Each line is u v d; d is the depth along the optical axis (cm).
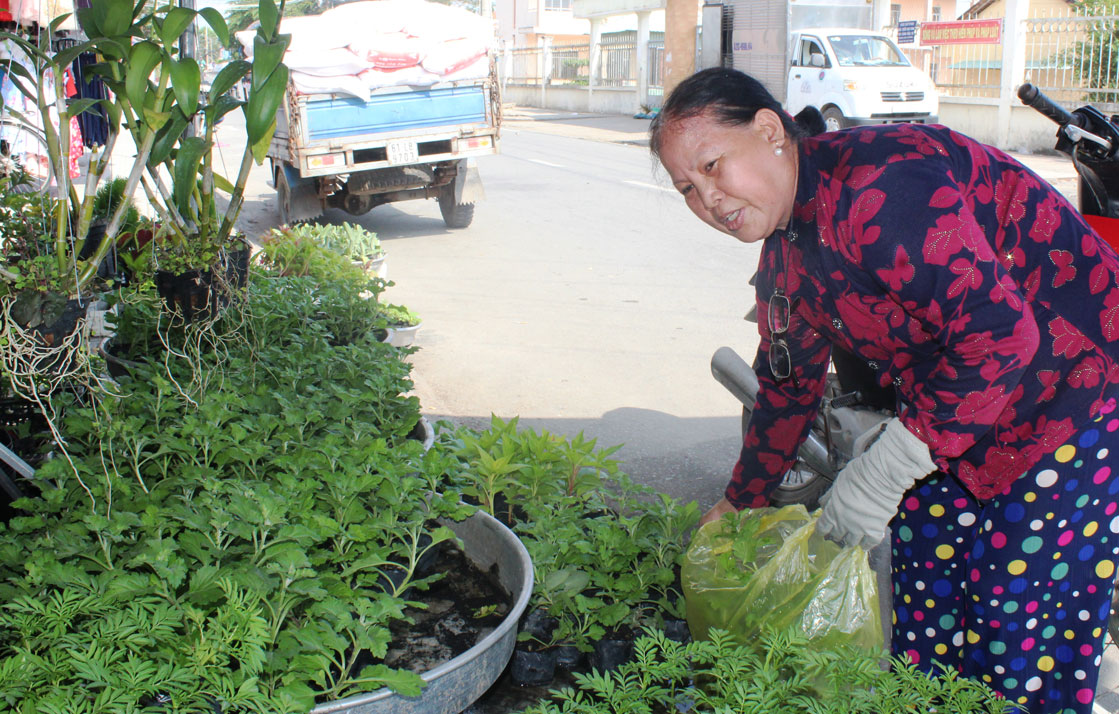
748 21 2127
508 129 2322
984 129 1714
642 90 2672
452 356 591
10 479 304
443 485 327
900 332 191
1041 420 196
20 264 309
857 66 1638
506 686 256
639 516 286
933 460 186
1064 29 1572
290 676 198
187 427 289
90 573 242
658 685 213
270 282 523
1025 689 212
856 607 215
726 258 877
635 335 636
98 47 330
